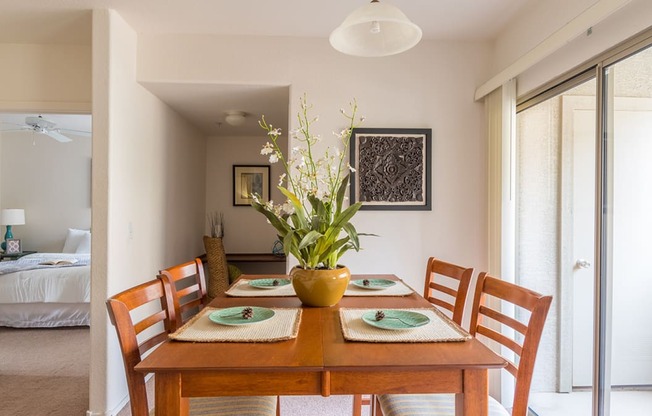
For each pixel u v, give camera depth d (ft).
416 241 8.77
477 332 4.97
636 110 5.21
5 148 17.37
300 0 7.13
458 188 8.84
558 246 7.20
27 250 17.47
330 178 5.10
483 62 8.89
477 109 8.89
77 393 8.12
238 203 15.20
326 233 4.94
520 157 8.05
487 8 7.38
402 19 4.32
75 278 12.21
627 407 5.48
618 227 5.52
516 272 8.17
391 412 4.34
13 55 8.78
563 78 6.51
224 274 12.32
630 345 5.43
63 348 10.70
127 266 8.14
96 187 7.33
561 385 7.10
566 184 6.97
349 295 5.72
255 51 8.60
